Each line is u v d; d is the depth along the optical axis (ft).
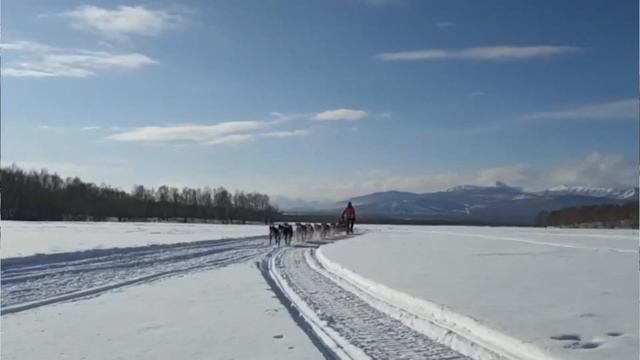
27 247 99.76
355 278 58.18
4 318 38.37
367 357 27.76
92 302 45.32
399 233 195.00
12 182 328.08
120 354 28.50
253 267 76.18
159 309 41.81
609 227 283.38
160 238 145.28
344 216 196.85
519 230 232.12
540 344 26.78
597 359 24.21
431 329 33.50
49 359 27.61
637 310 35.22
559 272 57.72
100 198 379.96
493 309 35.86
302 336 32.40
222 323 36.32
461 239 141.38
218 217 444.14
